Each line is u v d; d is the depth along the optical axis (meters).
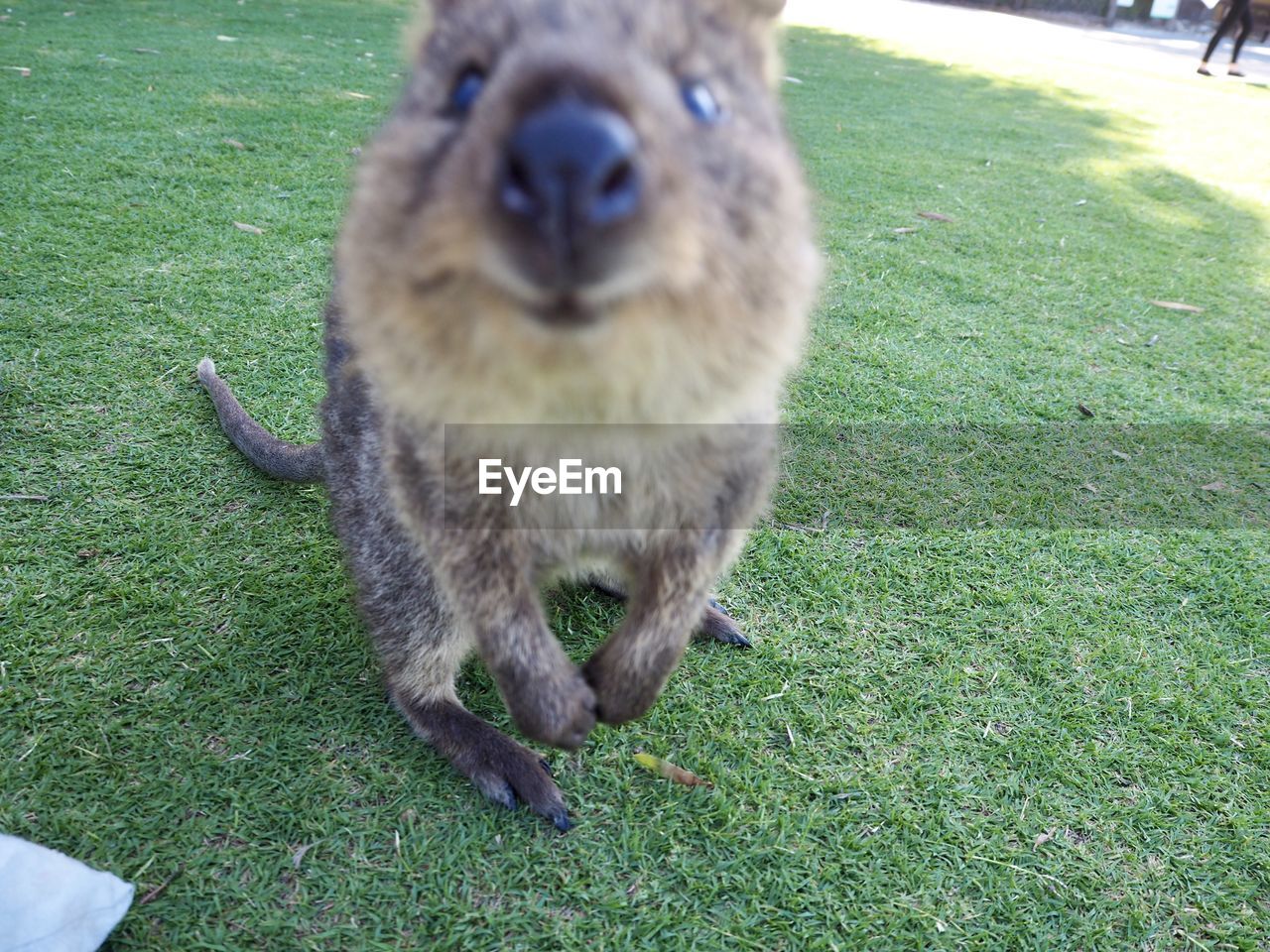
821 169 1.25
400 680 0.42
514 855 0.39
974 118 1.67
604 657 0.37
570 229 0.20
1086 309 0.89
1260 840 0.41
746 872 0.39
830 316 0.83
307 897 0.37
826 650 0.49
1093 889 0.39
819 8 3.46
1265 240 1.12
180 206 0.91
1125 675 0.49
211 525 0.54
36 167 0.97
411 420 0.32
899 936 0.37
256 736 0.42
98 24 1.65
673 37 0.26
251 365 0.68
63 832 0.38
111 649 0.46
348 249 0.28
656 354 0.23
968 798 0.42
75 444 0.58
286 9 1.99
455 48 0.27
